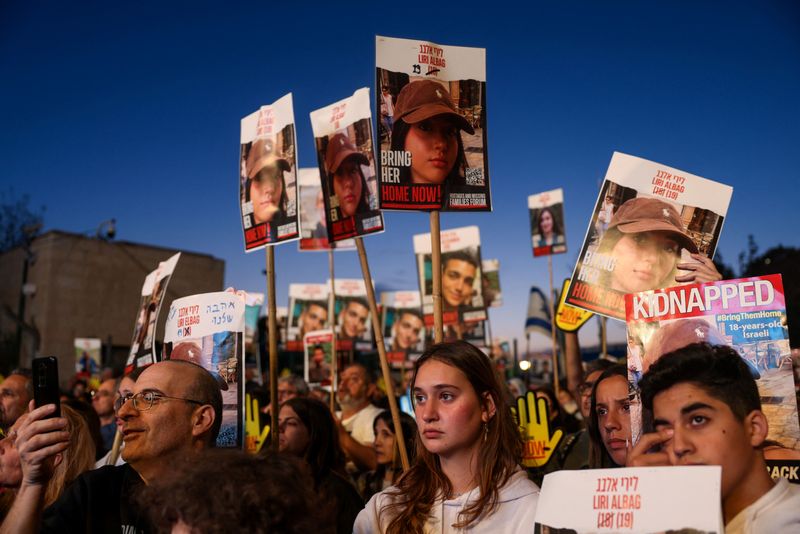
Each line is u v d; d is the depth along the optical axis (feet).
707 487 4.81
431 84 10.66
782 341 6.42
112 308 111.75
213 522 4.33
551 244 26.37
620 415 8.85
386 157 10.27
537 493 7.42
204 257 120.88
